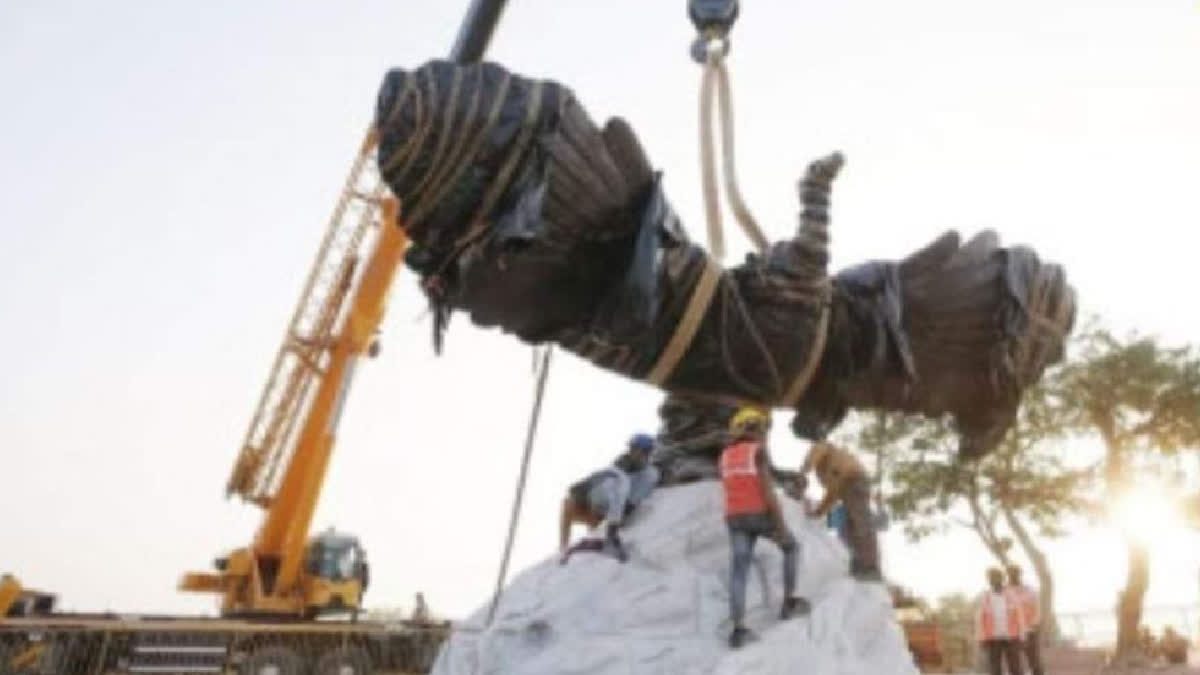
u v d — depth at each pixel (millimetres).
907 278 8164
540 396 7746
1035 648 15891
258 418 26422
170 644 24078
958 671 27000
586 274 7125
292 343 26094
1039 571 34000
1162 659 29078
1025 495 33969
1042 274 8469
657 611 6910
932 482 34031
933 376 8477
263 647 24328
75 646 23812
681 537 7328
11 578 25016
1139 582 29719
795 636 6469
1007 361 8344
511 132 6535
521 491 7629
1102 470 33719
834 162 7648
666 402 8055
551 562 8031
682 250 7242
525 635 7074
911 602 21922
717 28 8664
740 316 7453
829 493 7633
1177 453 32812
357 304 25844
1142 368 32125
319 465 25984
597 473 7973
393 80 6586
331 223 26281
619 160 6836
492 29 8383
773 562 7109
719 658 6508
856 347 8070
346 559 26703
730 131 8523
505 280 6996
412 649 25281
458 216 6762
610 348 7520
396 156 6578
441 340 7414
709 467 7762
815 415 8281
